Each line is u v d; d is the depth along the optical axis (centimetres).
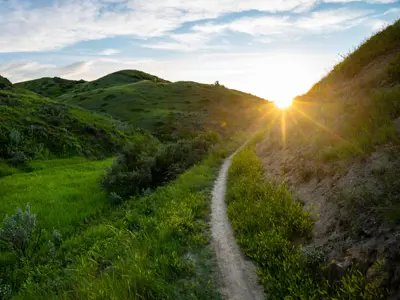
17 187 2217
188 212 977
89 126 4697
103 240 962
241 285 554
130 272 578
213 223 908
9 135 3556
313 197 768
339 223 575
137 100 9331
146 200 1401
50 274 805
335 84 1552
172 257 680
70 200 1755
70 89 15775
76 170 3081
